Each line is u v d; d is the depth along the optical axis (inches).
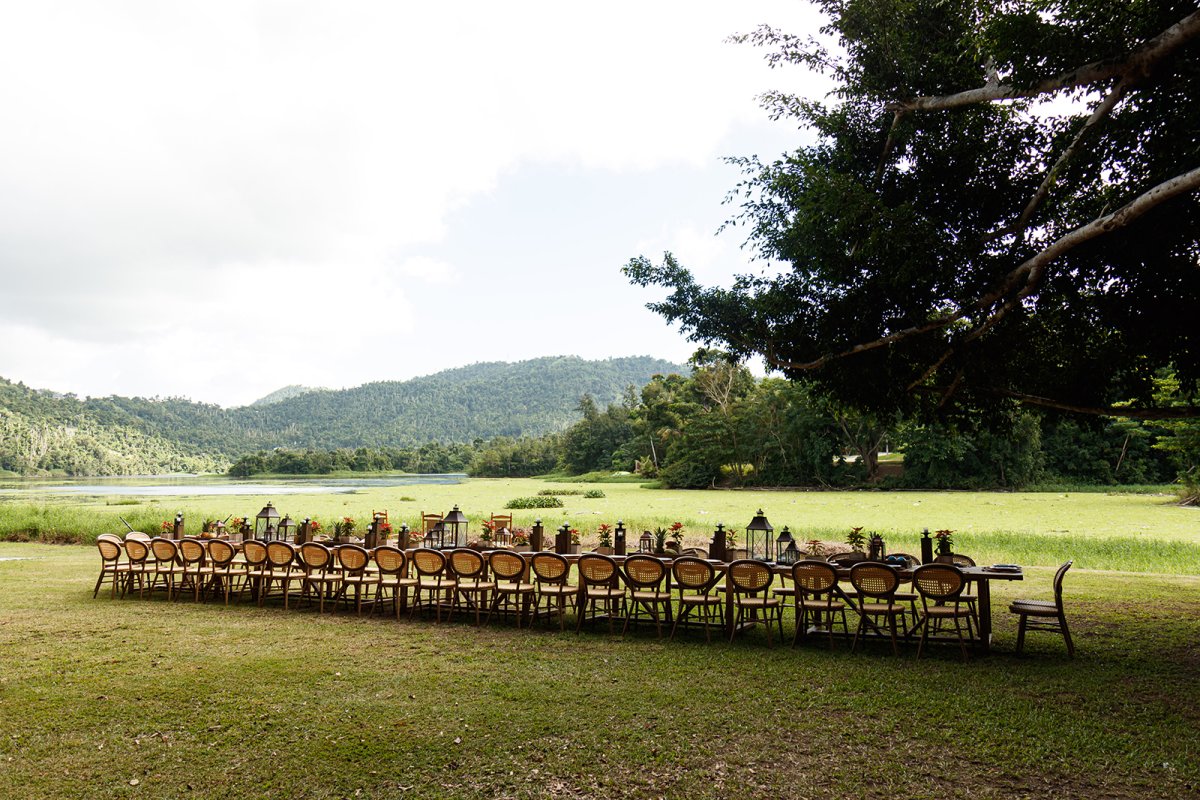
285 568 335.3
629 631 289.3
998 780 147.4
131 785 145.1
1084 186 277.0
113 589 362.6
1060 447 2009.1
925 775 149.8
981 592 253.4
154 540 355.3
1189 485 1266.0
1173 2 201.6
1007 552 557.0
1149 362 290.4
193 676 219.3
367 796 140.7
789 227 318.7
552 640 272.2
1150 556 543.2
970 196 298.2
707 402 2613.2
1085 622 307.1
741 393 2546.8
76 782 146.5
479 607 323.9
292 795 141.2
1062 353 311.7
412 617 315.6
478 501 1503.4
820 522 879.7
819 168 295.1
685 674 223.9
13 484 3745.1
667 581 285.6
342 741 167.8
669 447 2493.8
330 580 325.4
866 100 310.5
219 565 344.5
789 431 2149.4
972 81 283.4
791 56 321.4
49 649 252.7
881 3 292.0
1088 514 1027.9
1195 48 206.4
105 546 360.2
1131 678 219.5
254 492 2311.8
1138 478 1925.4
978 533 732.7
